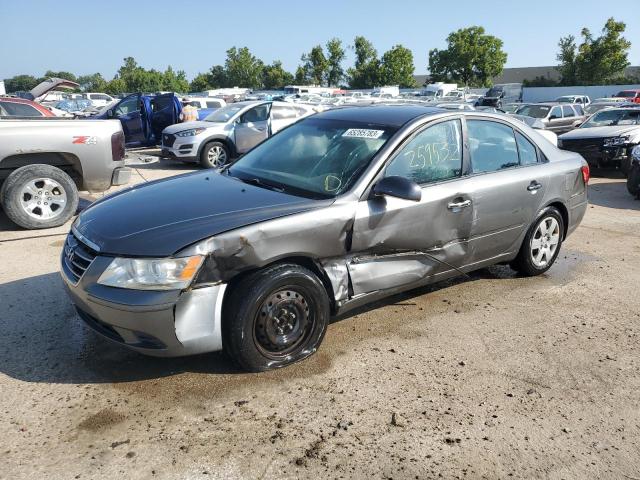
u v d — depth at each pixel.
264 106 13.24
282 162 4.24
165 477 2.56
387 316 4.39
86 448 2.74
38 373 3.39
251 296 3.23
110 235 3.22
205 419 2.99
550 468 2.72
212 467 2.63
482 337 4.09
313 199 3.64
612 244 6.70
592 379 3.56
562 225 5.36
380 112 4.46
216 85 81.31
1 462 2.62
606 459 2.81
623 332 4.26
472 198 4.29
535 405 3.24
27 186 6.52
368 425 2.99
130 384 3.29
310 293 3.47
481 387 3.41
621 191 10.44
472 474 2.66
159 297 3.02
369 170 3.77
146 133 15.52
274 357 3.43
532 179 4.82
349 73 70.75
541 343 4.03
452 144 4.31
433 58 63.69
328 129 4.39
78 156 6.80
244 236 3.18
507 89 40.03
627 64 49.19
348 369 3.55
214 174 4.38
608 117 14.04
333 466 2.67
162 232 3.17
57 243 6.08
